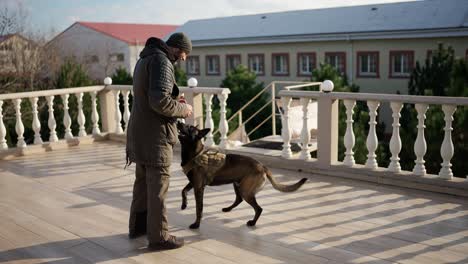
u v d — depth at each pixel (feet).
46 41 85.20
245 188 13.32
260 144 23.58
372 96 17.12
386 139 60.59
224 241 12.57
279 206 15.23
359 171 17.88
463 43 60.34
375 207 14.93
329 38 70.95
